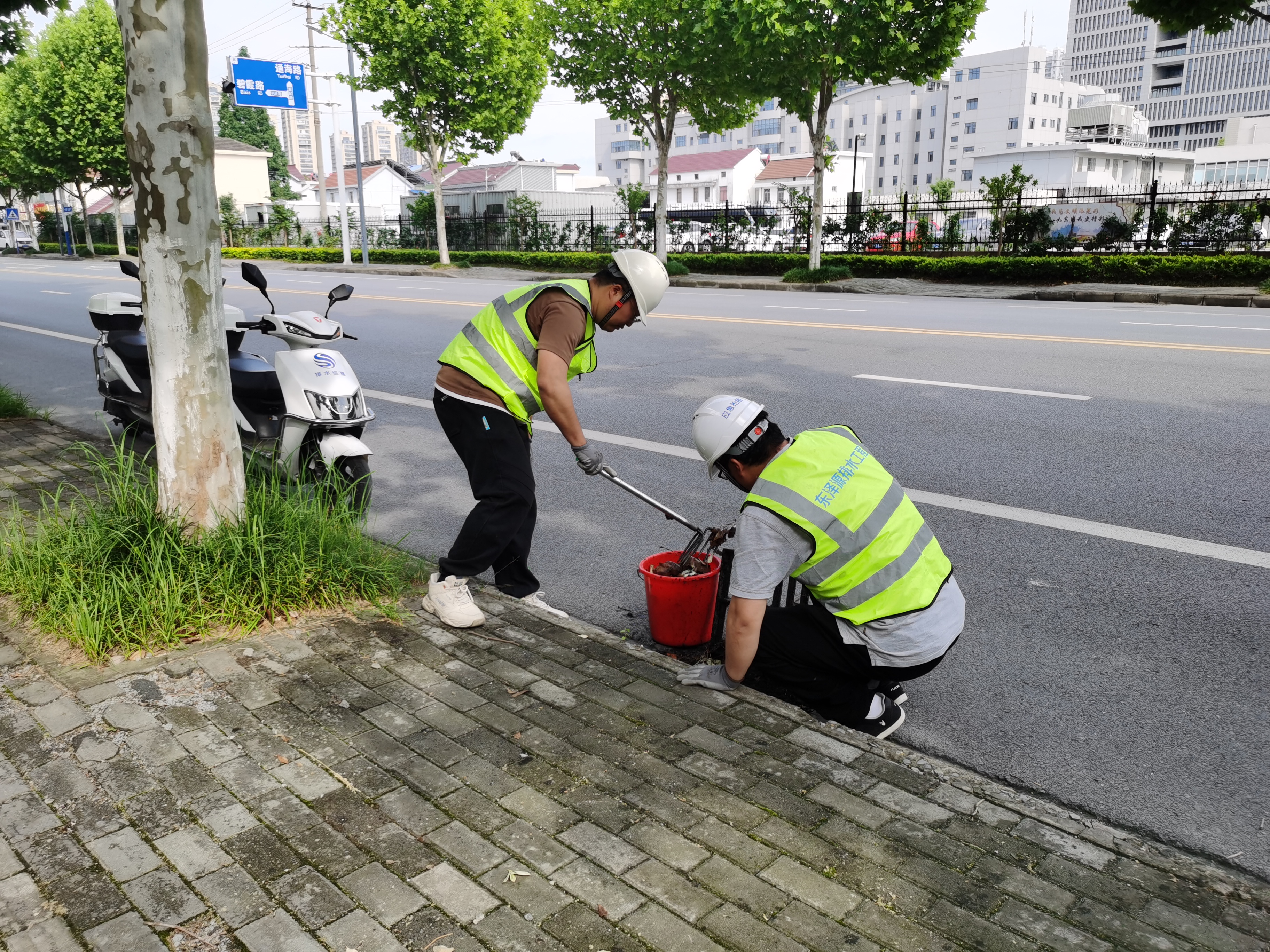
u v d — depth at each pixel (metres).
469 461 3.34
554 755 2.48
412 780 2.35
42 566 3.34
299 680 2.87
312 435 4.79
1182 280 16.77
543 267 27.98
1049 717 2.99
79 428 6.84
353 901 1.92
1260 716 2.96
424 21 26.22
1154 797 2.57
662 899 1.94
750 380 8.36
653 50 22.67
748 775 2.40
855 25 17.95
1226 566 4.09
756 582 2.66
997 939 1.84
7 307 16.38
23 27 10.09
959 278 19.41
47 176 42.50
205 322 3.40
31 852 2.07
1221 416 6.59
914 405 7.18
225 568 3.29
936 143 89.00
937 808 2.27
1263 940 1.85
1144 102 139.12
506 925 1.86
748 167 74.88
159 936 1.83
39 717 2.64
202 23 3.26
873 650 2.75
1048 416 6.72
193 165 3.29
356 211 59.22
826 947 1.81
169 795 2.28
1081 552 4.29
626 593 4.01
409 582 3.70
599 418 7.08
